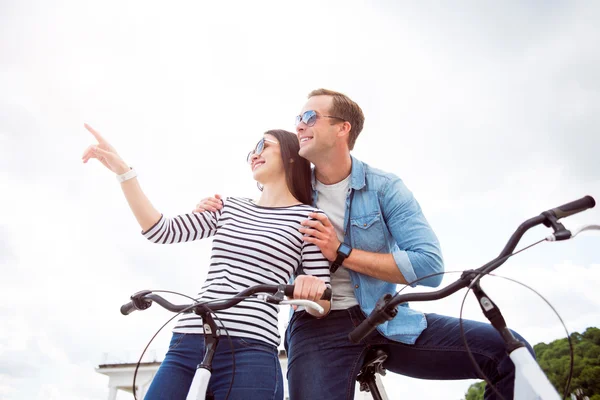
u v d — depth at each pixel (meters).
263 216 2.29
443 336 2.11
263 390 1.73
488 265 1.40
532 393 1.26
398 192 2.46
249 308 1.88
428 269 2.17
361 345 2.23
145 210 2.25
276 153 2.56
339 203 2.60
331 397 2.13
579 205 1.43
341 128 2.57
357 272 2.31
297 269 2.39
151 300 1.66
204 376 1.41
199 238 2.37
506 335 1.36
